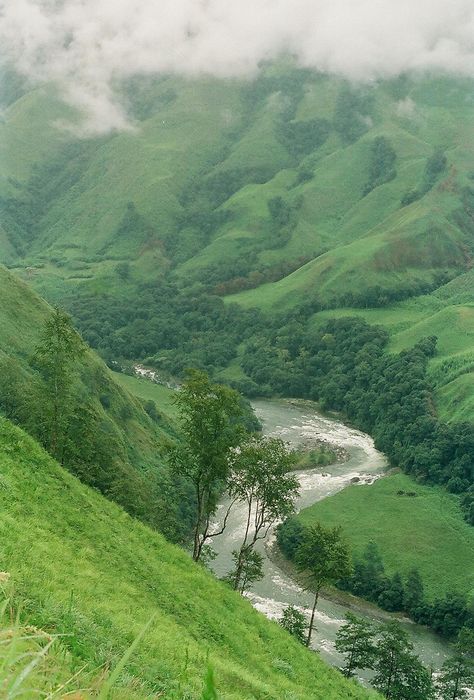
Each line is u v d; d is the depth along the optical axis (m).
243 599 35.28
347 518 113.44
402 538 106.69
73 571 20.33
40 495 27.16
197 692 12.53
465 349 183.75
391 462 144.50
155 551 31.36
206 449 47.25
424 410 152.38
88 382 104.69
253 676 22.38
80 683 6.52
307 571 95.44
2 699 3.45
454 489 126.38
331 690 29.31
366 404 172.25
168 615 24.14
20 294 111.50
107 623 15.34
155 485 93.75
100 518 29.80
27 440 31.34
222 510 113.50
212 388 47.06
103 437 75.25
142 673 12.05
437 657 80.50
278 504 50.94
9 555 17.36
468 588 93.25
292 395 199.25
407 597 90.38
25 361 94.69
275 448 50.34
